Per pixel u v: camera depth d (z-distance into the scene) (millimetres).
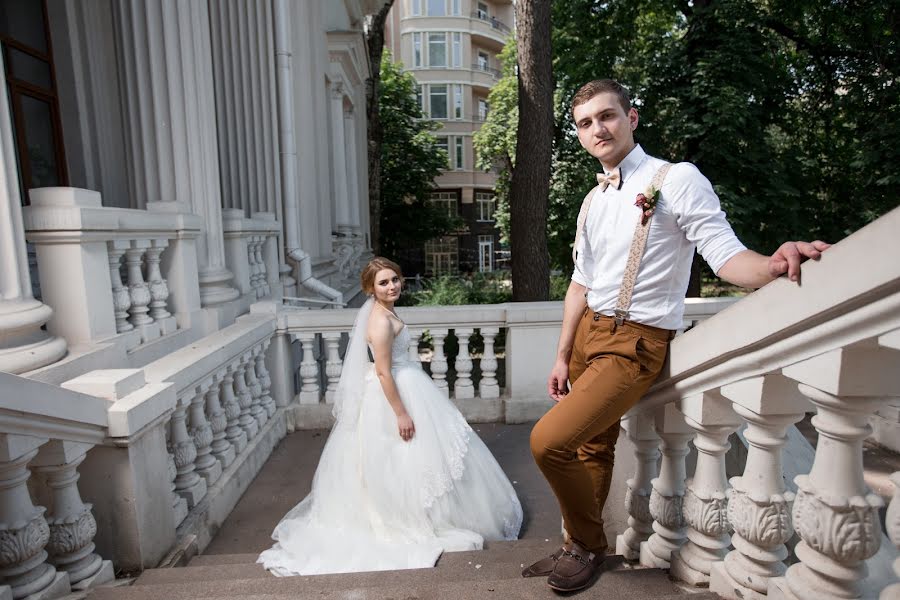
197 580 2385
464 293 12656
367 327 3180
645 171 1867
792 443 2637
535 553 2686
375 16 16219
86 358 2680
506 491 3383
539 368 5082
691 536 1813
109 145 5758
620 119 1885
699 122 11000
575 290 2188
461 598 1837
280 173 7145
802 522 1282
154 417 2482
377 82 16688
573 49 14062
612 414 1854
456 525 3074
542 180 8625
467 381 5164
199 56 4480
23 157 4867
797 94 12492
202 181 4477
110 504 2348
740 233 11102
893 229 988
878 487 3025
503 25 39812
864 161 11117
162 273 3932
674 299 1863
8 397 1688
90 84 5504
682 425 1954
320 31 10211
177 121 4355
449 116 37688
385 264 3125
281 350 4922
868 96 12039
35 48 5078
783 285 1275
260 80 6723
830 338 1171
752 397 1457
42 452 2002
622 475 2529
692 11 11711
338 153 12406
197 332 4074
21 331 2387
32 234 2734
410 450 3020
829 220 12516
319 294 7406
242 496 3729
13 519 1848
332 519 3078
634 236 1834
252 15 6652
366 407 3109
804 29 12844
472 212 38906
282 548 2871
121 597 1980
